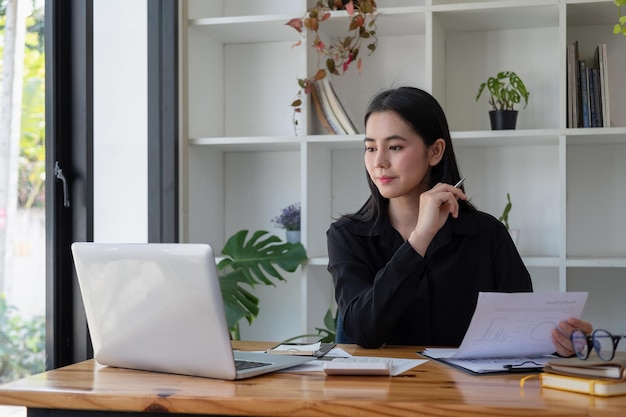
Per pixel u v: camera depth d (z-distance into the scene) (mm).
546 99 3541
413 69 3641
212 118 3717
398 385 1597
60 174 2654
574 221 3547
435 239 2238
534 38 3553
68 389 1609
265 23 3436
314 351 1977
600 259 3193
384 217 2289
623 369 1483
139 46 3203
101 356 1849
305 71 3398
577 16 3354
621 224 3494
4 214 2371
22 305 2451
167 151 3393
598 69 3254
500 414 1401
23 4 2480
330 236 2324
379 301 2037
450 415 1416
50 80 2637
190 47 3502
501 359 1850
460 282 2262
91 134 2750
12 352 2395
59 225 2666
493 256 2297
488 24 3477
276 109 3768
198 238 3582
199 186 3590
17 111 2447
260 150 3748
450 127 3619
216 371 1670
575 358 1646
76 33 2713
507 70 3574
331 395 1510
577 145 3523
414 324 2252
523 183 3572
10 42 2410
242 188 3812
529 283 2311
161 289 1693
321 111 3424
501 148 3590
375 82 3670
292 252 3350
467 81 3607
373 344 2072
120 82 3025
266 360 1840
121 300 1772
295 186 3766
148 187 3268
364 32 3291
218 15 3770
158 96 3377
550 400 1453
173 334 1708
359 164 3705
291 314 3781
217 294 1626
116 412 1591
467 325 2260
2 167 2363
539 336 1804
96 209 2826
